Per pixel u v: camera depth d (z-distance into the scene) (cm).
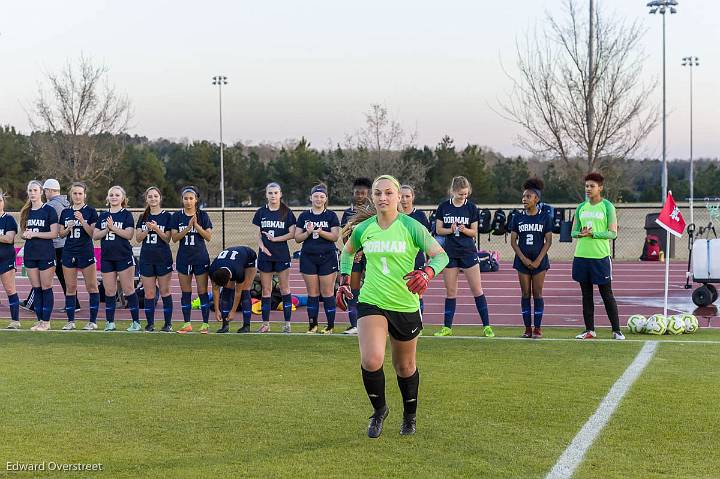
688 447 920
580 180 4578
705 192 10438
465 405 1110
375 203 941
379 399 950
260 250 1838
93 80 6322
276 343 1658
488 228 2273
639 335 1783
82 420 1038
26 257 1894
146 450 913
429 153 9106
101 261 1870
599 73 4419
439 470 841
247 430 995
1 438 958
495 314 2273
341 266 991
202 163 9944
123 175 9200
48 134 6488
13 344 1648
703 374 1317
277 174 10225
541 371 1345
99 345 1636
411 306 940
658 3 4550
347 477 821
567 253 4612
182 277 1841
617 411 1077
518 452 902
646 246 3981
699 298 2367
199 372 1349
